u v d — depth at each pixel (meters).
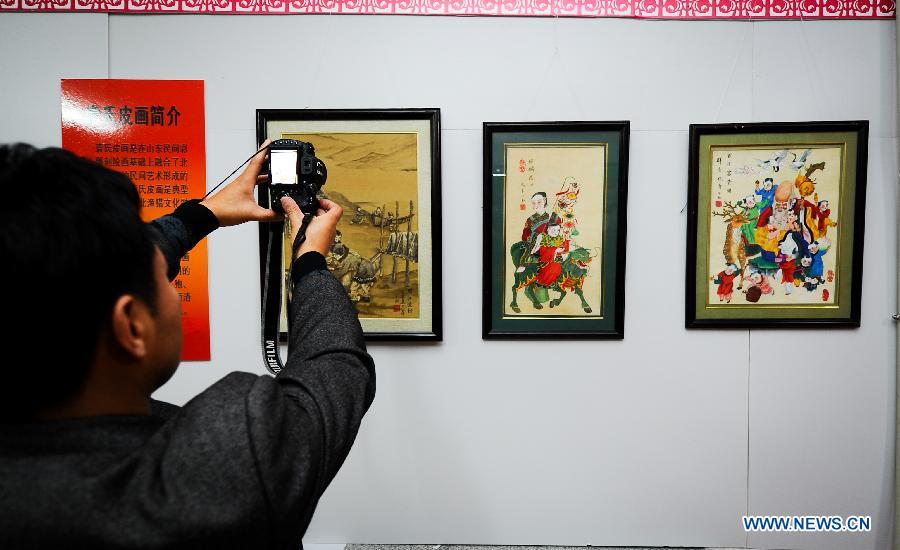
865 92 1.29
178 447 0.37
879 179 1.30
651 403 1.35
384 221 1.31
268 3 1.30
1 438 0.36
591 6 1.29
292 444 0.41
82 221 0.35
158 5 1.29
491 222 1.30
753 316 1.32
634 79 1.30
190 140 1.32
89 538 0.33
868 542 1.35
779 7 1.28
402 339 1.32
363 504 1.37
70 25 1.29
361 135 1.30
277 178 0.70
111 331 0.38
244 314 1.35
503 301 1.33
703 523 1.36
